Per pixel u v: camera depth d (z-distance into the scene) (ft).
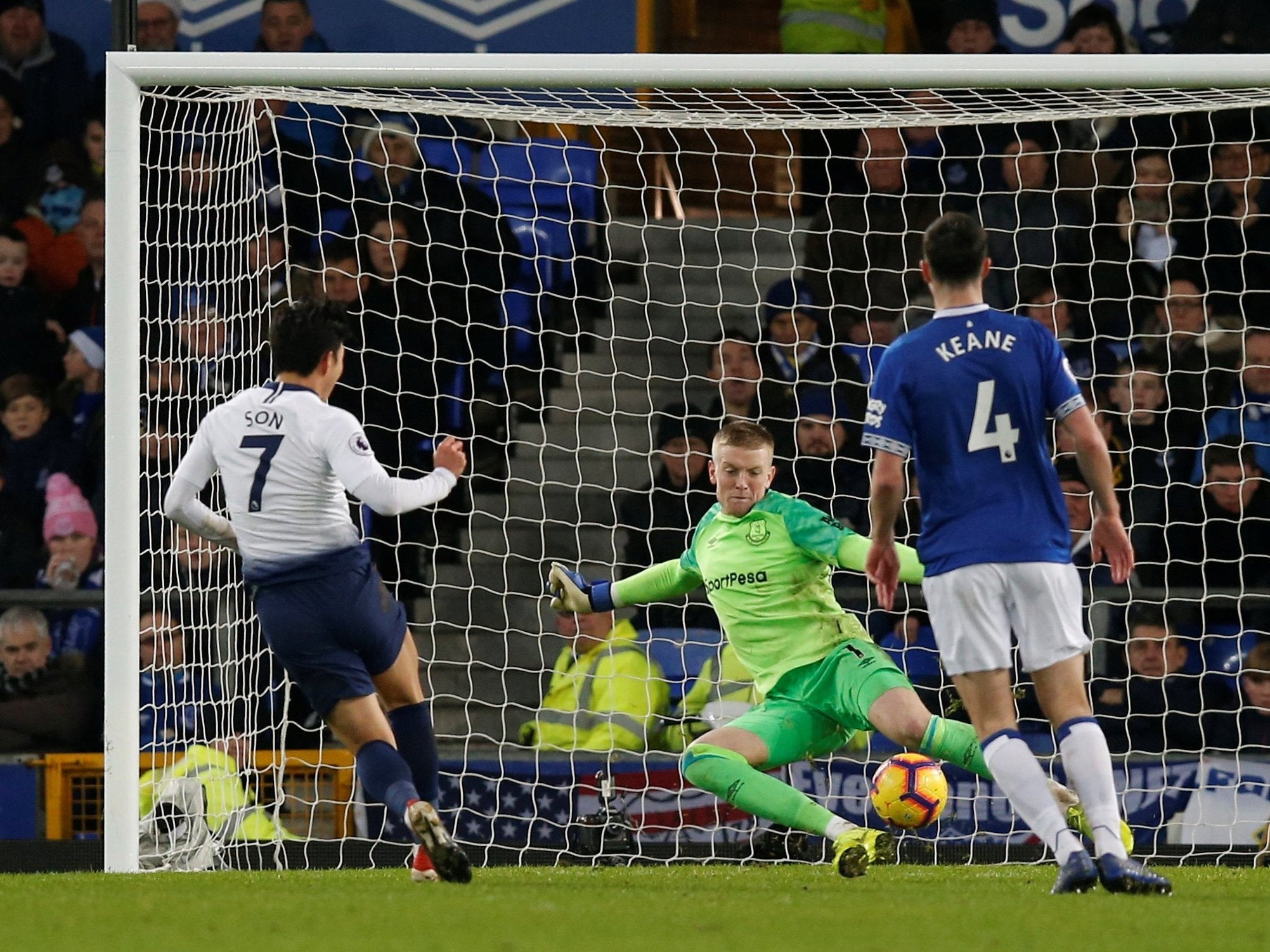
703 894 53.11
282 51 126.31
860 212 129.49
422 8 127.24
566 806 94.43
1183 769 92.48
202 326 107.76
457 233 125.80
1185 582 113.80
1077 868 50.55
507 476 120.37
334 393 120.26
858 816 92.68
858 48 138.31
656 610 106.42
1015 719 52.01
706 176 144.15
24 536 115.14
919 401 50.93
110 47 126.00
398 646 56.85
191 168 92.22
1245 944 39.01
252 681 98.84
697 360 128.57
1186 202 126.41
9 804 93.35
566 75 74.79
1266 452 115.44
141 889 55.26
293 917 44.19
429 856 51.98
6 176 124.26
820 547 65.00
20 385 117.39
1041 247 127.13
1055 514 50.78
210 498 100.37
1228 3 130.00
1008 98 91.71
